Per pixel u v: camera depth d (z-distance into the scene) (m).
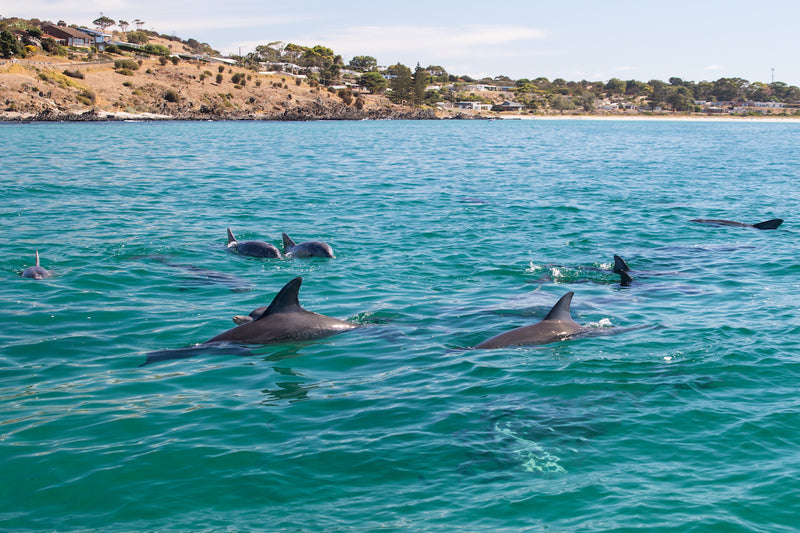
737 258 21.58
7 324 14.34
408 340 13.66
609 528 7.20
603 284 18.36
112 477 8.30
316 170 49.69
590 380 11.38
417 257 21.42
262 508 7.64
